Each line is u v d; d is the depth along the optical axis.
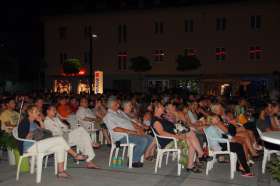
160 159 7.92
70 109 11.53
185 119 9.55
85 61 38.81
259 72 32.00
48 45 40.44
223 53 33.25
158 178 7.05
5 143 7.72
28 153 6.73
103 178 6.97
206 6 33.56
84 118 10.70
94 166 7.77
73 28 39.22
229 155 8.07
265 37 31.72
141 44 36.34
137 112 11.76
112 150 8.09
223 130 7.76
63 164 6.98
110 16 37.50
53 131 7.93
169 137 7.59
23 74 43.31
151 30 35.91
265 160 7.65
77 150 8.51
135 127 8.78
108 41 37.69
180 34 34.75
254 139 9.22
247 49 32.38
